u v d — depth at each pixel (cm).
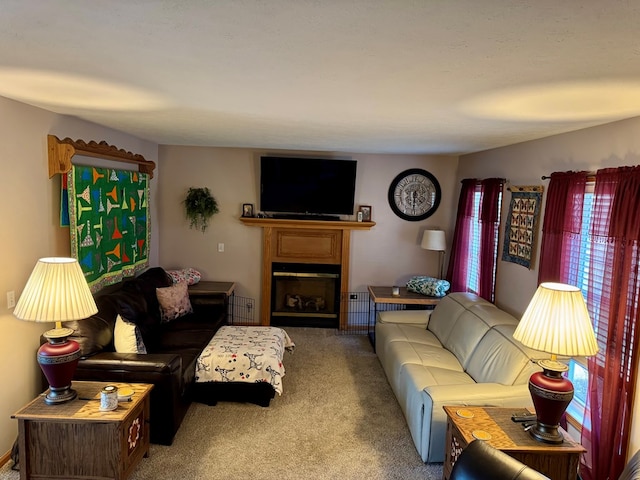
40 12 129
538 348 225
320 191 556
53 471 251
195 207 552
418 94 224
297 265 584
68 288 251
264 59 172
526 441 231
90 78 210
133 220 465
